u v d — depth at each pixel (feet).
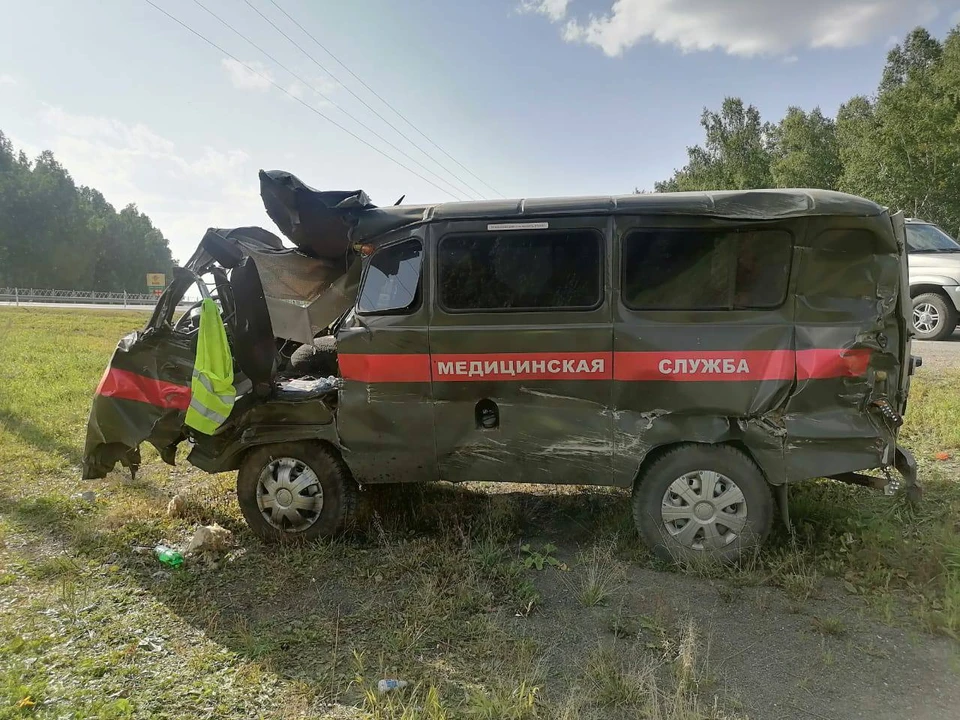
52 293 186.29
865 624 11.11
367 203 14.47
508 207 13.62
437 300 13.79
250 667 10.19
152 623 11.75
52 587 13.17
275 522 15.17
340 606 12.26
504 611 11.87
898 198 107.34
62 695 9.53
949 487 16.72
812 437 12.69
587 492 17.89
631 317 13.15
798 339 12.69
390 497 17.06
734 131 177.88
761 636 10.85
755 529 13.15
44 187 259.39
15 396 30.78
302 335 15.71
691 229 12.96
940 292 36.78
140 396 14.89
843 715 8.85
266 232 17.25
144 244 311.68
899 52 144.15
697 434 13.07
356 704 9.32
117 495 18.74
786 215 12.46
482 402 13.91
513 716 8.82
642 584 12.81
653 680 9.42
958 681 9.52
